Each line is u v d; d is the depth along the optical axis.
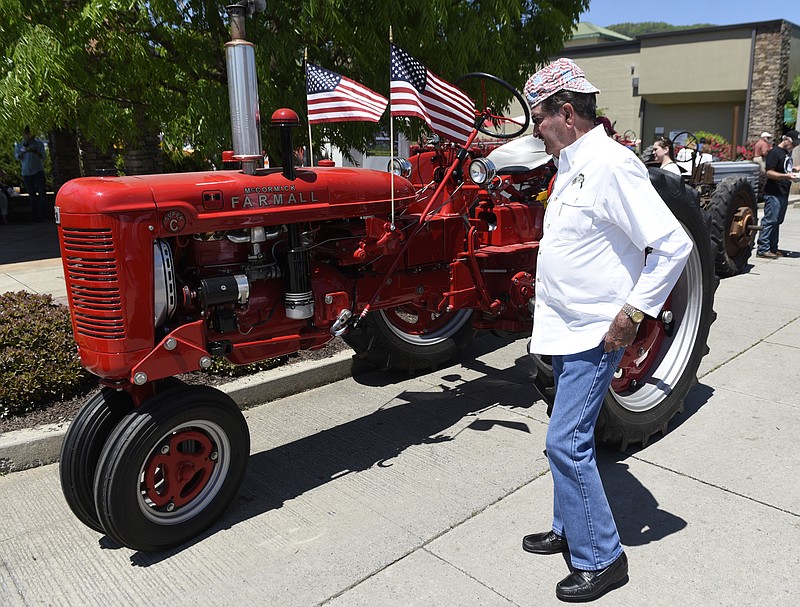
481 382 4.69
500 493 3.23
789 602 2.43
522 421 4.04
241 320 3.04
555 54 6.86
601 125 2.43
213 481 2.97
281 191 2.97
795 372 4.65
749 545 2.77
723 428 3.84
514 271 4.04
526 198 4.37
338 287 3.34
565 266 2.38
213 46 5.17
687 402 4.21
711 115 23.03
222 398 2.91
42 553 2.86
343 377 4.81
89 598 2.56
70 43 4.57
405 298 3.74
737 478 3.29
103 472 2.63
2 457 3.50
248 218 2.85
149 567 2.75
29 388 3.81
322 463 3.58
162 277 2.68
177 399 2.75
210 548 2.86
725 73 21.80
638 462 3.48
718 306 6.38
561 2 6.80
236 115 2.92
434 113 3.44
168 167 10.97
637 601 2.46
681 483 3.26
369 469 3.50
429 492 3.26
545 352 2.48
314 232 3.29
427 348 4.77
